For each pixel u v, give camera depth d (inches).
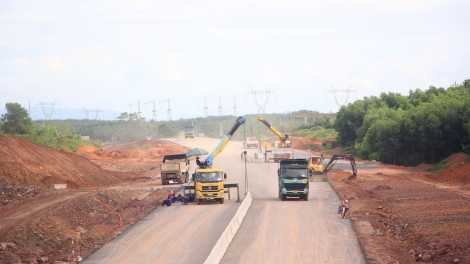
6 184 1866.4
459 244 1072.2
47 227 1288.1
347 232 1330.0
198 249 1147.9
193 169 3358.8
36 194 1802.4
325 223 1460.4
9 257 1024.9
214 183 1839.3
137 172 3545.8
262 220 1526.8
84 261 1059.9
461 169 2701.8
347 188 2316.7
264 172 3120.1
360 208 1722.4
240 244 1215.6
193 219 1533.0
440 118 3545.8
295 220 1515.7
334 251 1130.0
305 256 1091.3
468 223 1330.0
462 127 3474.4
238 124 2386.8
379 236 1274.6
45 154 2677.2
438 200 1809.8
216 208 1747.0
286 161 2000.5
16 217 1386.6
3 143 2461.9
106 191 1948.8
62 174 2513.5
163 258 1074.7
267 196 2110.0
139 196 2095.2
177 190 2311.8
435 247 1091.9
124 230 1380.4
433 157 3609.7
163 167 2613.2
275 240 1249.4
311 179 2618.1
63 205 1526.8
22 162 2349.9
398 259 1042.1
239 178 2837.1
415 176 2886.3
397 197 1964.8
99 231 1325.0
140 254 1112.2
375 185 2438.5
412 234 1267.2
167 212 1680.6
